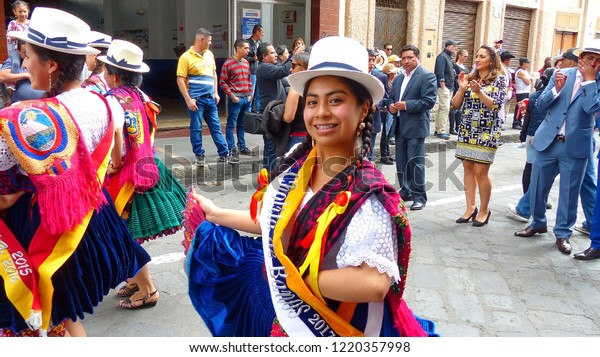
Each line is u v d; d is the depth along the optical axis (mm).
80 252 2281
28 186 2115
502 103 5160
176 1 12555
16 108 2010
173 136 8805
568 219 4766
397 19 11414
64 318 2244
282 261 1584
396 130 5965
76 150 2145
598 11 15133
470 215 5543
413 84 5738
